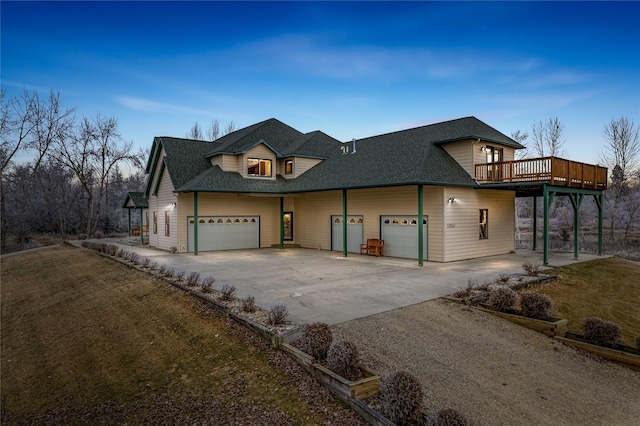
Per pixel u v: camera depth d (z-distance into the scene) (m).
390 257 16.84
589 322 6.94
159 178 21.62
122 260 15.86
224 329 7.30
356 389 4.66
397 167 15.97
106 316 9.56
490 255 17.17
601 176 17.23
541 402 4.95
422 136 18.80
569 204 34.09
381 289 10.06
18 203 42.00
